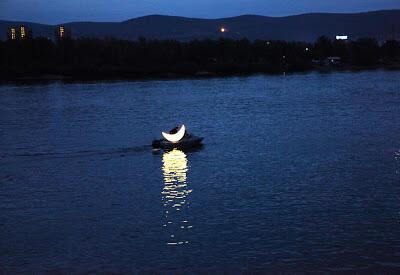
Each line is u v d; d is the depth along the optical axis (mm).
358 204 38062
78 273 28203
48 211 38438
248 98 120812
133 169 51031
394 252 29906
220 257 29781
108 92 144500
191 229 34000
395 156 53719
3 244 32188
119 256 30172
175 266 28828
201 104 110125
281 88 149375
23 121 88562
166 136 60969
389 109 93500
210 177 47156
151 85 169750
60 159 56406
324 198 39719
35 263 29469
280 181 45031
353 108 96312
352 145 60406
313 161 52500
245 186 43781
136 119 89312
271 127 76188
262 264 28859
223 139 66875
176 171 49781
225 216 36250
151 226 34750
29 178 48375
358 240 31562
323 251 30234
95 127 80688
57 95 137250
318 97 119375
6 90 156000
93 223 35594
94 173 49812
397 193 40469
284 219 35344
